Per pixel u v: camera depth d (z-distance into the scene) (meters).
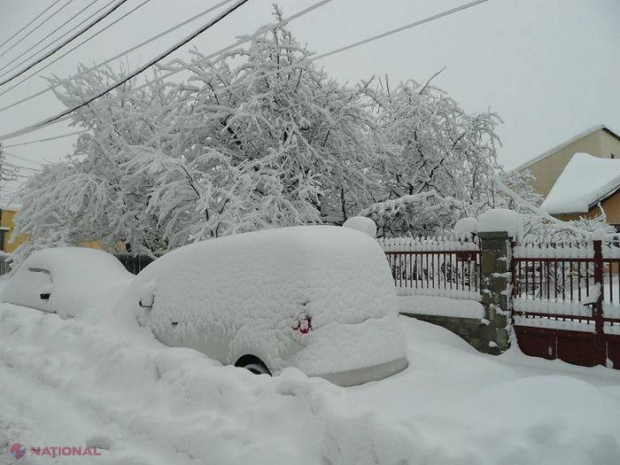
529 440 2.98
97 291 6.93
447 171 12.93
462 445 2.92
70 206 12.27
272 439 3.21
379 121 14.19
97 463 3.30
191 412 3.79
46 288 7.44
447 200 10.72
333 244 4.58
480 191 13.38
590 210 19.95
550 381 4.07
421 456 2.78
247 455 3.08
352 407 3.32
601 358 5.77
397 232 13.21
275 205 10.53
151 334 5.50
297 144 12.07
